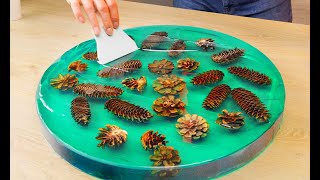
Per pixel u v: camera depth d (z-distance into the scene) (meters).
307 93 0.87
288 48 1.00
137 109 0.77
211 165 0.68
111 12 0.89
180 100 0.79
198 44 0.96
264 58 0.90
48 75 0.87
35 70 0.95
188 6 1.33
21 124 0.81
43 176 0.70
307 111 0.83
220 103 0.78
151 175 0.67
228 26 1.08
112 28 0.90
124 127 0.74
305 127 0.79
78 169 0.71
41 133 0.79
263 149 0.74
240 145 0.70
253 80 0.84
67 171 0.71
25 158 0.74
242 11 1.27
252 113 0.76
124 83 0.84
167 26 1.03
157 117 0.76
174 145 0.70
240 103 0.78
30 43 1.04
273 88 0.82
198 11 1.16
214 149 0.69
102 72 0.88
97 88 0.83
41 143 0.77
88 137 0.72
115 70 0.88
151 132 0.72
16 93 0.89
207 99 0.79
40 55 1.00
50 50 1.01
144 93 0.82
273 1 1.26
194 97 0.80
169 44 0.96
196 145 0.70
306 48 1.00
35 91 0.89
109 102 0.79
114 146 0.70
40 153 0.75
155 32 1.00
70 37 1.06
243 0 1.25
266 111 0.76
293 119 0.81
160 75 0.86
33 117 0.82
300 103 0.85
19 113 0.83
